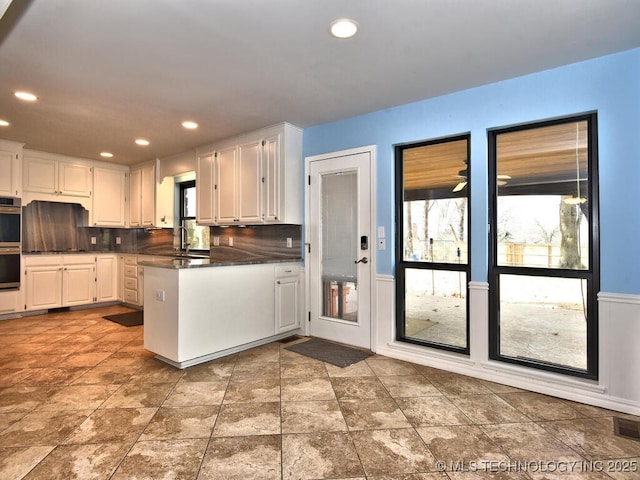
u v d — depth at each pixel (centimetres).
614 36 210
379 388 260
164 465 173
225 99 306
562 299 256
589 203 246
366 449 186
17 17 189
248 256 450
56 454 181
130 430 204
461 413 224
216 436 198
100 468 171
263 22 195
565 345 255
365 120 346
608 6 181
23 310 474
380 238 337
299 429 205
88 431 202
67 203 548
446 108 298
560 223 258
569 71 245
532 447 188
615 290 230
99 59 235
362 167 349
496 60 239
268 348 351
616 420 215
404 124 322
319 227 384
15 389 257
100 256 551
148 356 328
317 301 387
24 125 373
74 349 346
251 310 347
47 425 209
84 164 534
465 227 301
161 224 528
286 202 378
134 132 399
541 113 255
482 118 280
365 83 275
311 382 271
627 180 226
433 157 318
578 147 252
